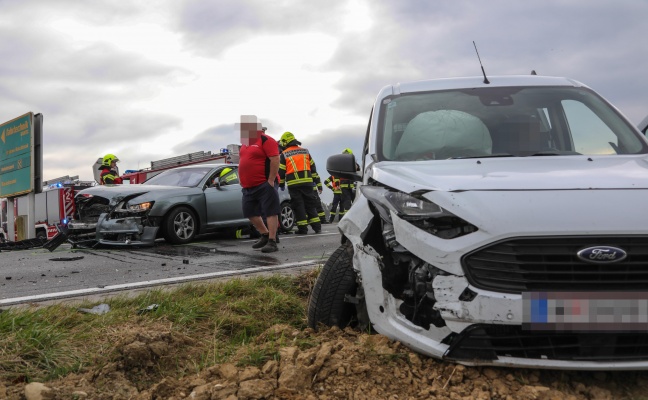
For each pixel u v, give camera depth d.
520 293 2.46
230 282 4.96
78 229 9.70
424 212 2.68
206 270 6.71
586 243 2.44
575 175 2.78
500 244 2.49
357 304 3.26
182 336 3.50
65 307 4.17
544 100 3.95
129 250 9.09
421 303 2.67
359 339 2.99
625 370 2.50
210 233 11.09
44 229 16.06
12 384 2.79
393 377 2.64
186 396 2.57
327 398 2.51
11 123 15.95
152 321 3.85
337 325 3.33
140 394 2.67
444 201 2.64
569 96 3.99
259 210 8.39
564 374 2.65
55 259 8.20
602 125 3.71
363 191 3.27
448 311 2.54
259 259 7.58
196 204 10.14
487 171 2.97
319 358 2.71
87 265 7.48
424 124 3.82
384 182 3.12
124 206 9.34
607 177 2.73
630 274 2.43
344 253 3.44
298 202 11.58
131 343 3.10
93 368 2.96
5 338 3.24
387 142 3.77
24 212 15.64
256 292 4.76
